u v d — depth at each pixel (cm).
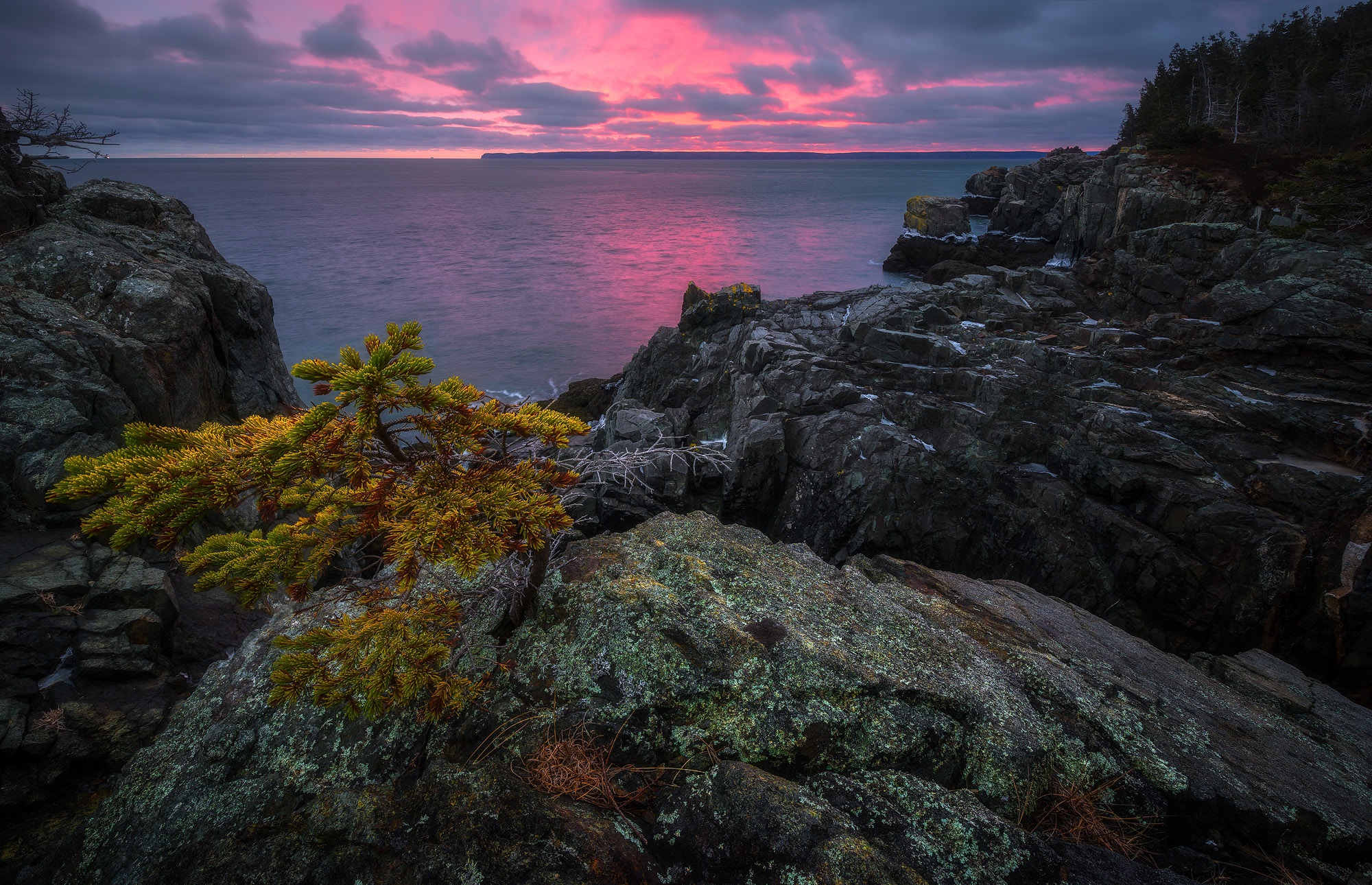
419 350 290
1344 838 330
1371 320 1972
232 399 1349
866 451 1895
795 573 451
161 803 321
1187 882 265
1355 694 1434
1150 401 1972
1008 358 2281
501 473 315
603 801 272
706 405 2430
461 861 236
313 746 327
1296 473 1639
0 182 1241
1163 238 2934
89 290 1114
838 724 313
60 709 585
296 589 299
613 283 7769
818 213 17075
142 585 717
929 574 596
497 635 373
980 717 340
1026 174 7138
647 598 360
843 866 235
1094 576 1695
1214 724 421
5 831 514
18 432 879
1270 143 5172
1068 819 320
